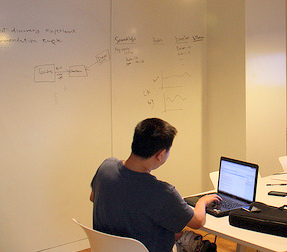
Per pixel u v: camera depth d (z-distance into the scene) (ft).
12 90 9.91
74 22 10.90
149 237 5.22
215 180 9.13
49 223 10.66
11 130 9.93
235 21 13.17
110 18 11.68
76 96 11.03
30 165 10.27
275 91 14.08
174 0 13.26
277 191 8.43
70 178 11.01
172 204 5.13
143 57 12.53
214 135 14.26
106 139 11.75
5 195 9.90
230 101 13.56
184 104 13.73
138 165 5.25
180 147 13.66
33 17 10.15
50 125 10.58
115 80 11.87
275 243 5.50
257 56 13.30
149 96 12.75
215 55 14.01
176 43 13.39
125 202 5.13
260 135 13.60
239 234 5.86
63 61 10.74
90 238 5.41
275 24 13.92
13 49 9.87
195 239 7.71
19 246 10.16
